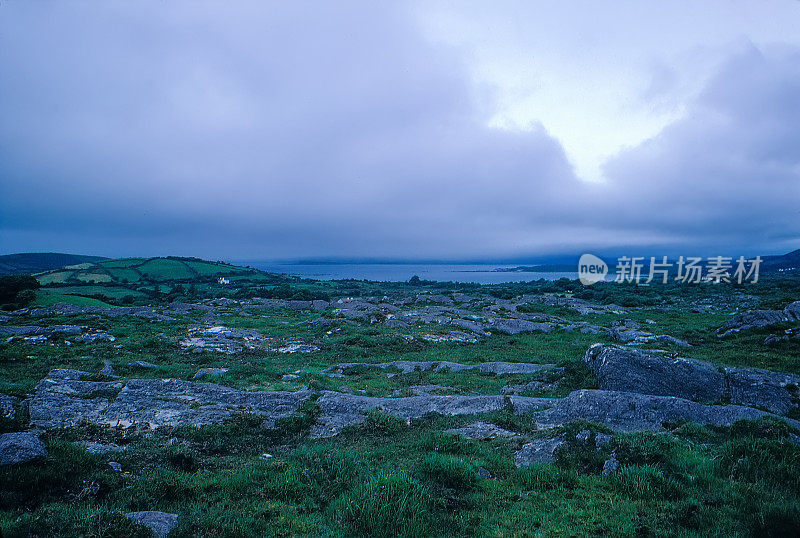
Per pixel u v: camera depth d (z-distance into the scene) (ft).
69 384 58.39
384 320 153.07
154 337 118.32
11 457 31.09
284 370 83.97
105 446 40.27
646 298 244.83
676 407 49.57
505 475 36.32
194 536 24.06
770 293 237.66
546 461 38.14
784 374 61.41
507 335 136.67
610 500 30.30
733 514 27.12
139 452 38.78
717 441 41.83
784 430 40.98
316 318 164.14
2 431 41.27
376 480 31.12
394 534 25.29
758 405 55.77
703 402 57.62
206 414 51.06
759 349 92.79
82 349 97.19
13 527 23.22
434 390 68.80
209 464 38.70
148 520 25.84
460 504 30.35
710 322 152.76
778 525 24.29
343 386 70.54
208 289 424.87
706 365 63.72
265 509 28.86
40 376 68.49
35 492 29.43
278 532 25.91
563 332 137.08
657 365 63.00
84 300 204.44
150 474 34.50
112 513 25.54
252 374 78.48
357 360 97.81
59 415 47.09
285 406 56.08
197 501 30.50
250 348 109.60
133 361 84.69
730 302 215.92
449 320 153.48
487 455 40.42
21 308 177.58
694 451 38.17
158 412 50.80
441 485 32.94
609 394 52.90
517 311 192.95
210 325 150.82
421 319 156.04
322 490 32.55
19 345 99.96
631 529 26.13
